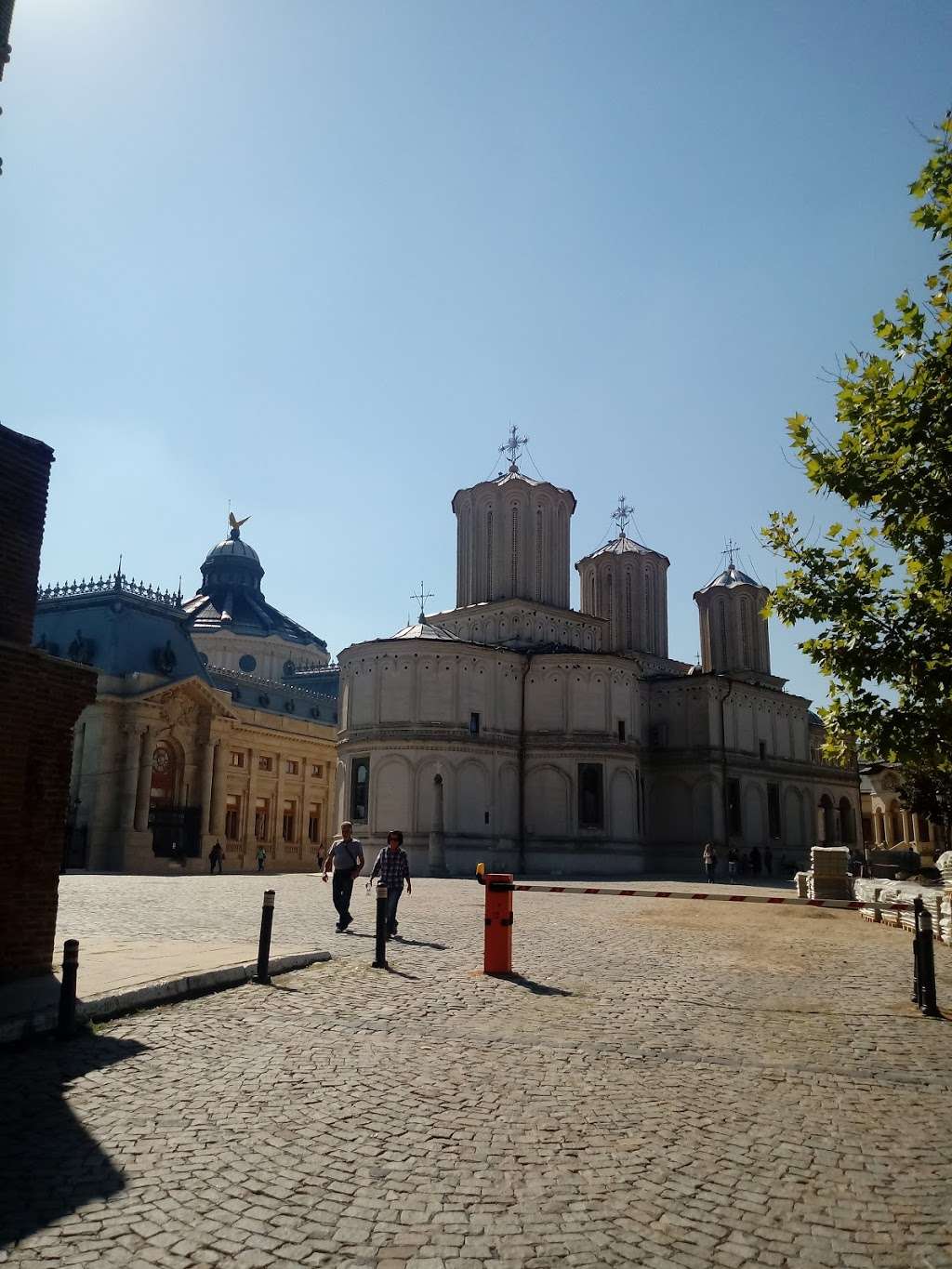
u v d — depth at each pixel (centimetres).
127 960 1381
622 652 6944
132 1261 528
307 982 1347
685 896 2409
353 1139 723
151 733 5969
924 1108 829
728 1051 1016
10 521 1256
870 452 1202
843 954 1802
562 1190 636
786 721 6912
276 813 7338
